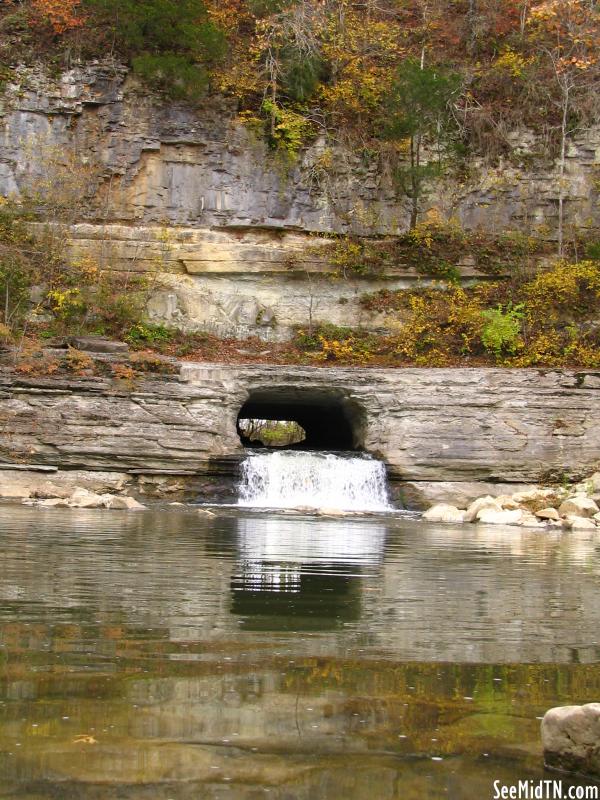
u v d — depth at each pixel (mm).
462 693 4254
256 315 29625
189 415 23266
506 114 33375
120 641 5156
